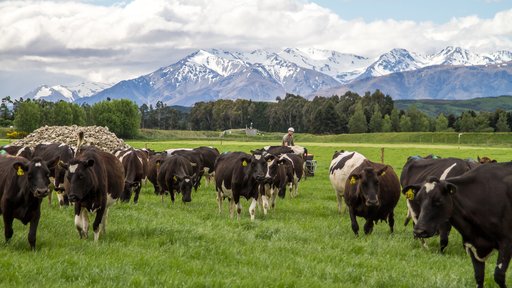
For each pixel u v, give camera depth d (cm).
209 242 1527
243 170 2075
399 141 13962
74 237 1598
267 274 1199
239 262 1341
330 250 1514
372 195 1686
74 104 17138
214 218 2106
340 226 1980
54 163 1470
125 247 1457
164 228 1670
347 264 1360
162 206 2473
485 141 13025
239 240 1595
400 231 1914
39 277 1117
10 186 1391
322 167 5091
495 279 1109
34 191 1354
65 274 1154
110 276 1133
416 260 1454
